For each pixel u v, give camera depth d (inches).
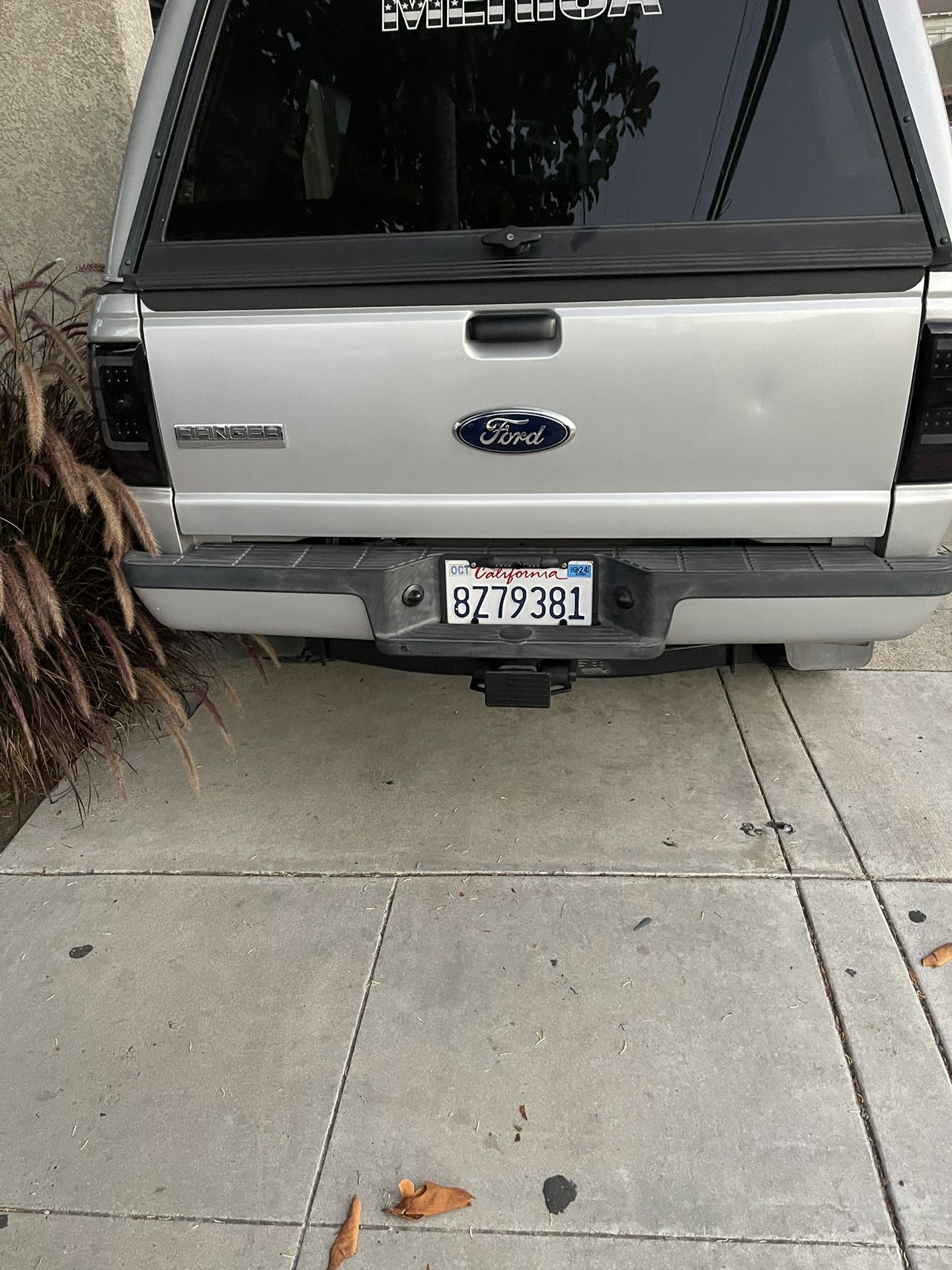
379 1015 84.1
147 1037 83.1
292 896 98.3
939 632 146.5
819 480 82.5
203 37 85.4
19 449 115.8
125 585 96.1
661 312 78.2
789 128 78.5
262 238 83.7
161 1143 74.3
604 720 126.6
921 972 86.2
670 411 80.7
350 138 82.4
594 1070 78.2
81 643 114.7
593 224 80.0
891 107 77.4
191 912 96.8
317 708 132.4
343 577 87.7
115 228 87.1
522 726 126.2
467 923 93.7
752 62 79.0
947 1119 73.4
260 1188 70.9
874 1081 76.5
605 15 80.0
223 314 83.0
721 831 104.7
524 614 90.3
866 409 79.0
